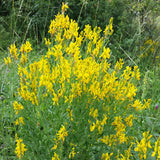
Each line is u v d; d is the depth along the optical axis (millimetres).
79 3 4906
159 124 2746
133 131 2568
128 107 2051
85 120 2027
